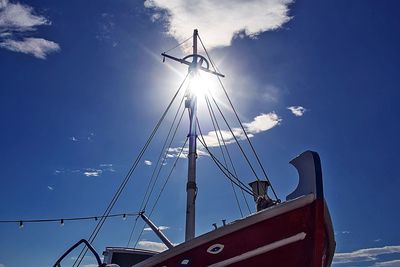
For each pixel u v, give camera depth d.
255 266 6.42
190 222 8.87
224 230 6.25
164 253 6.44
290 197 6.73
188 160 9.68
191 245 6.32
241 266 6.41
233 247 6.34
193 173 9.46
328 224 6.94
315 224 6.29
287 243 6.38
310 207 6.34
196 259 6.41
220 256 6.37
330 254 7.60
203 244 6.32
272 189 8.95
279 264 6.43
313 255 6.32
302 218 6.35
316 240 6.30
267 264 6.43
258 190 8.81
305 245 6.41
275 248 6.37
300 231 6.38
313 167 6.48
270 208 6.24
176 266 6.48
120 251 10.09
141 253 10.21
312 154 6.59
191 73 10.82
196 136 10.05
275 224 6.30
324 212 6.42
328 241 7.27
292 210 6.29
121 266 9.95
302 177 6.62
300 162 6.73
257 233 6.30
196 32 11.55
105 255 10.05
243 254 6.35
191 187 9.25
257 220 6.23
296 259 6.44
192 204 9.12
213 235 6.26
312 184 6.39
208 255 6.38
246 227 6.25
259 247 6.35
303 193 6.50
